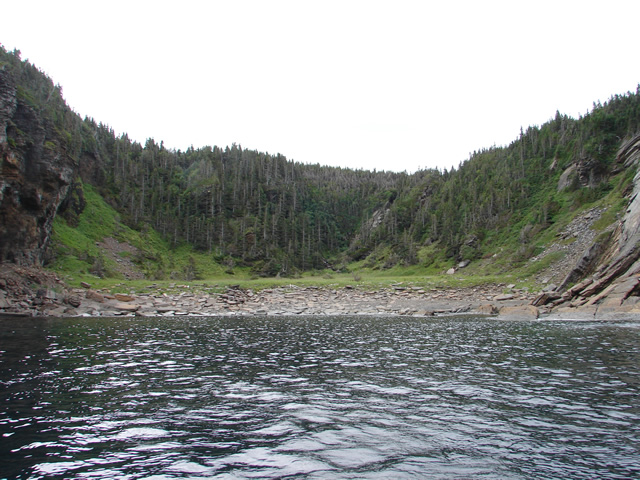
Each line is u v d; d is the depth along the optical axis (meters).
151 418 12.54
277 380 17.56
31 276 53.06
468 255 107.31
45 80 111.00
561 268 71.12
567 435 11.12
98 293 56.16
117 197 122.06
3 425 11.71
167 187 146.75
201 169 162.25
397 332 34.72
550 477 8.63
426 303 62.00
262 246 127.69
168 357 22.64
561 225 93.31
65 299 50.66
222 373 18.83
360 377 18.14
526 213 112.88
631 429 11.51
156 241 114.12
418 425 11.99
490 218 120.06
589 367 19.84
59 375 17.88
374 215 198.50
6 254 55.03
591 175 103.94
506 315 49.34
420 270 115.62
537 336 31.23
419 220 153.75
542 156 136.38
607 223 78.00
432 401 14.43
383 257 143.00
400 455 9.85
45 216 61.03
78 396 14.76
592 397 14.72
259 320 45.88
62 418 12.41
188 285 66.81
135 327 36.84
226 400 14.54
